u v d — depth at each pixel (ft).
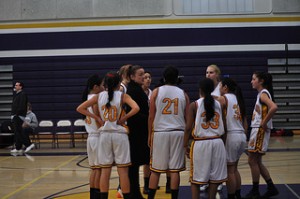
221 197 22.02
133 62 58.08
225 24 57.98
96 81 20.22
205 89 17.87
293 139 52.85
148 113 21.13
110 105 18.75
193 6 58.13
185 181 27.02
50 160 38.55
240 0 57.98
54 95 58.85
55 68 58.70
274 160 34.83
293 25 58.08
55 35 58.65
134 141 20.75
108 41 58.18
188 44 57.98
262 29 58.08
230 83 20.26
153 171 18.89
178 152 18.65
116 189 24.79
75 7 58.44
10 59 59.16
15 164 36.32
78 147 50.78
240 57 57.88
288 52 58.03
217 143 17.67
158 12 58.03
